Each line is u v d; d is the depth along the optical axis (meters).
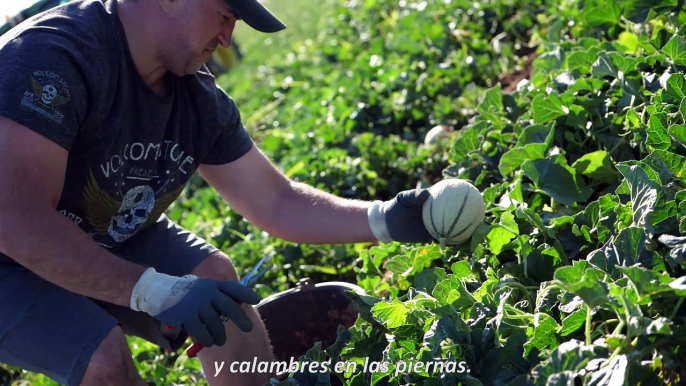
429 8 7.27
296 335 3.73
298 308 3.72
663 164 2.80
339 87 7.01
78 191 2.90
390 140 5.67
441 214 2.90
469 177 3.91
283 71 10.29
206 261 3.37
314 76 8.59
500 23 6.87
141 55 2.79
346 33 9.32
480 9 6.91
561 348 2.11
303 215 3.33
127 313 3.28
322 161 5.71
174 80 3.00
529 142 3.63
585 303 2.16
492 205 3.44
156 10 2.71
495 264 3.13
